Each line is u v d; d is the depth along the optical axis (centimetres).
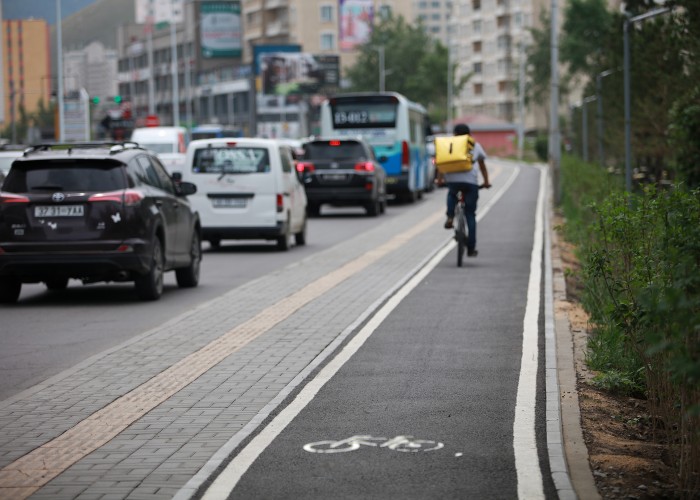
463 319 2931
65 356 2497
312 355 2406
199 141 5266
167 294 3659
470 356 2389
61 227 3328
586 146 10819
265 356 2398
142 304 3400
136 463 1554
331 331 2738
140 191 3397
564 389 2030
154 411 1889
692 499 1385
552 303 3188
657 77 5838
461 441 1664
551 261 4359
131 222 3334
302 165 7775
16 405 1952
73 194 3328
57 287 3888
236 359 2367
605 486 1443
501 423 1780
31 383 2198
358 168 7706
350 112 9250
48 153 3416
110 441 1686
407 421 1798
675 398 1633
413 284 3728
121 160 3397
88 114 13700
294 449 1623
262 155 5222
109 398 1997
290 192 5381
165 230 3541
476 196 4300
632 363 2108
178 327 2830
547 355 2370
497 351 2445
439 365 2291
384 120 9219
